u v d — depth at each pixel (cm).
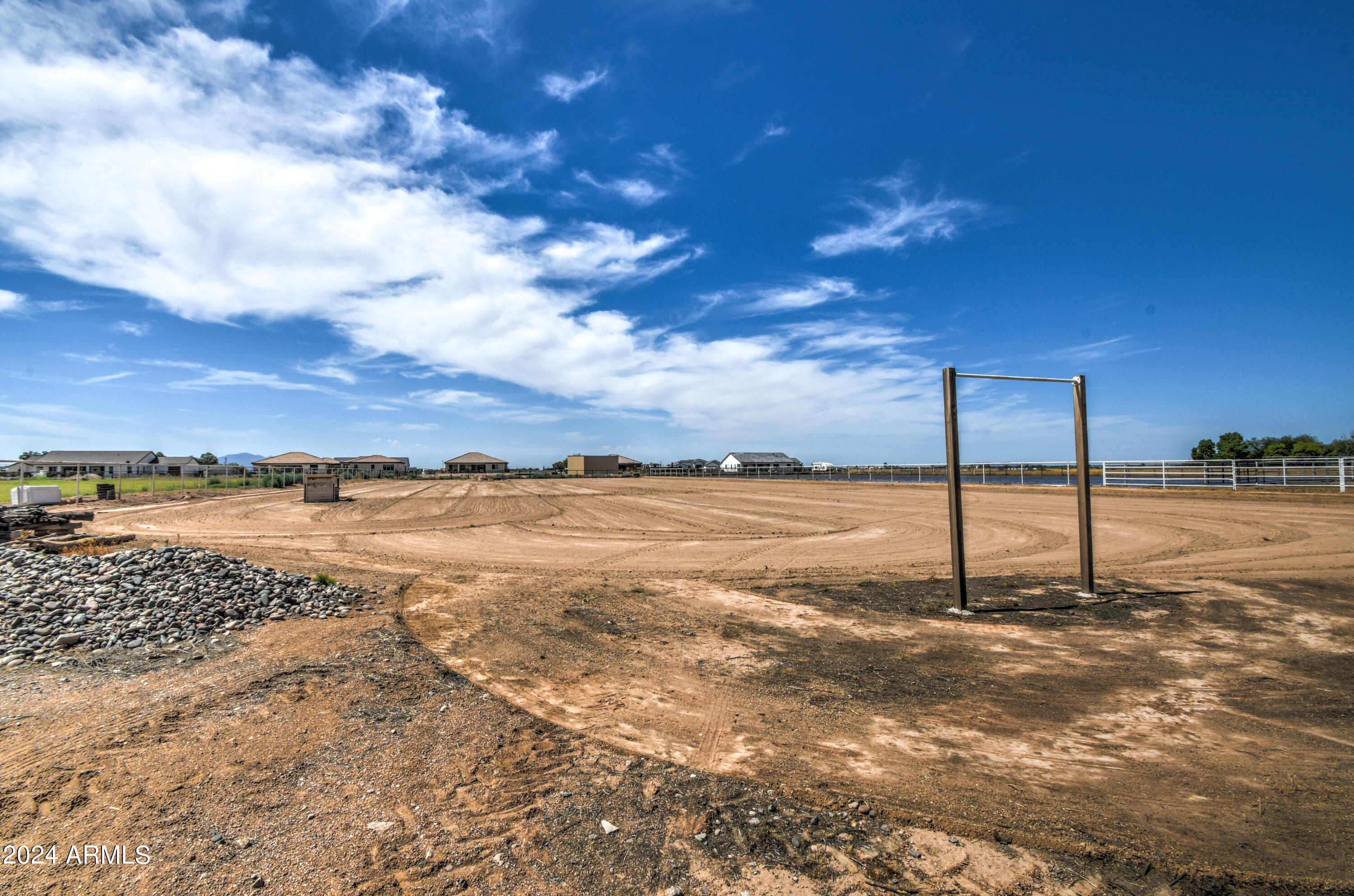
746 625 918
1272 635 827
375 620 884
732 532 2178
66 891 311
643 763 471
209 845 352
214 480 5575
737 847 362
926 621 934
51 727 507
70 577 893
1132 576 1228
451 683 635
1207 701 608
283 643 761
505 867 339
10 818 374
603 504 3488
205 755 462
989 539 1802
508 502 3709
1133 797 423
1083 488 1070
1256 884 330
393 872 332
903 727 549
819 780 446
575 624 917
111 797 400
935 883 331
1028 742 516
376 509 3206
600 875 334
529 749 491
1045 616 948
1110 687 647
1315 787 438
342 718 536
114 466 6644
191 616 823
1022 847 364
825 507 2952
